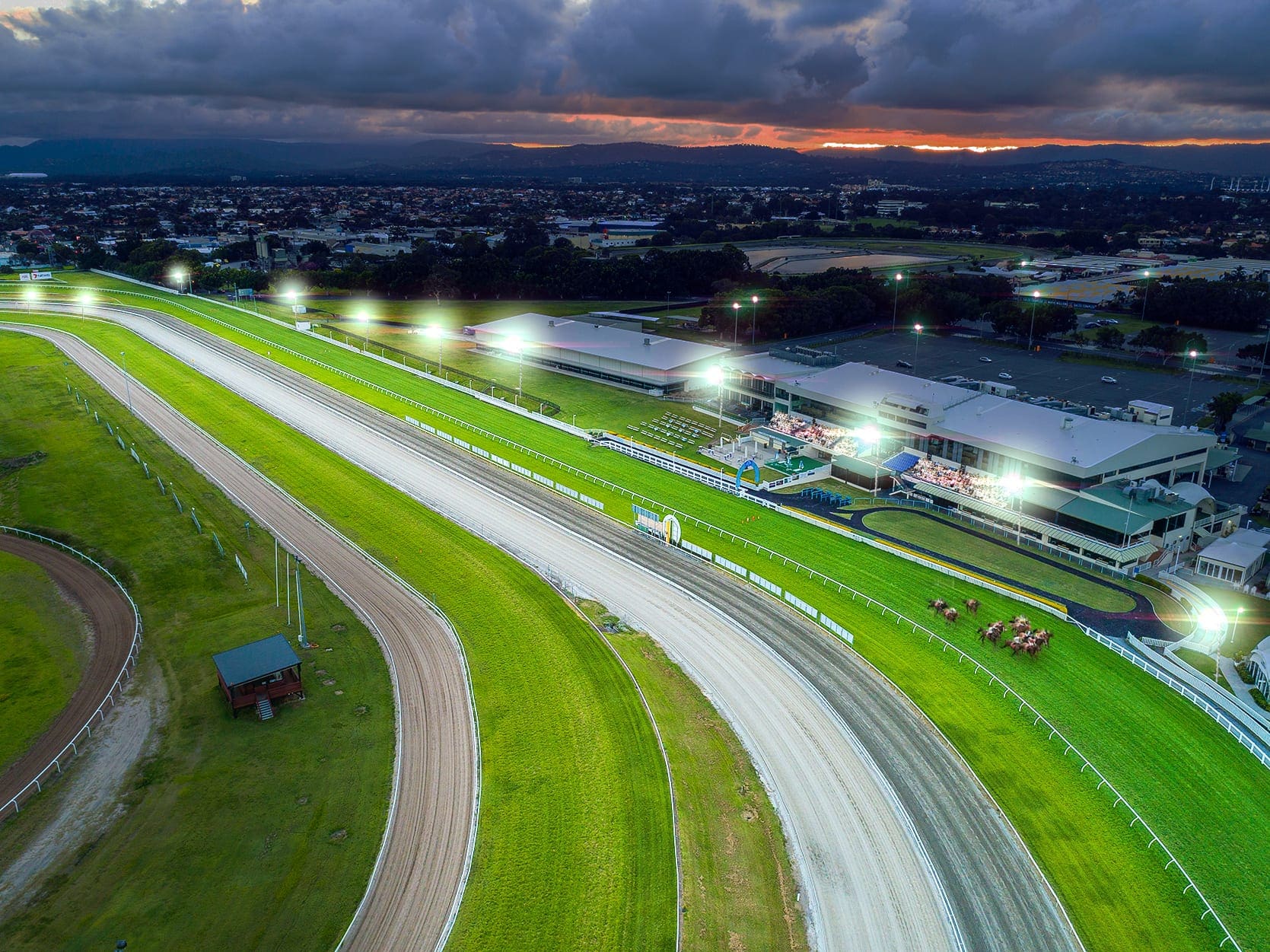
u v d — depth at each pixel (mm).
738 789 50656
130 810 47812
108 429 109750
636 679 61219
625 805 48938
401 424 118000
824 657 64500
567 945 39938
